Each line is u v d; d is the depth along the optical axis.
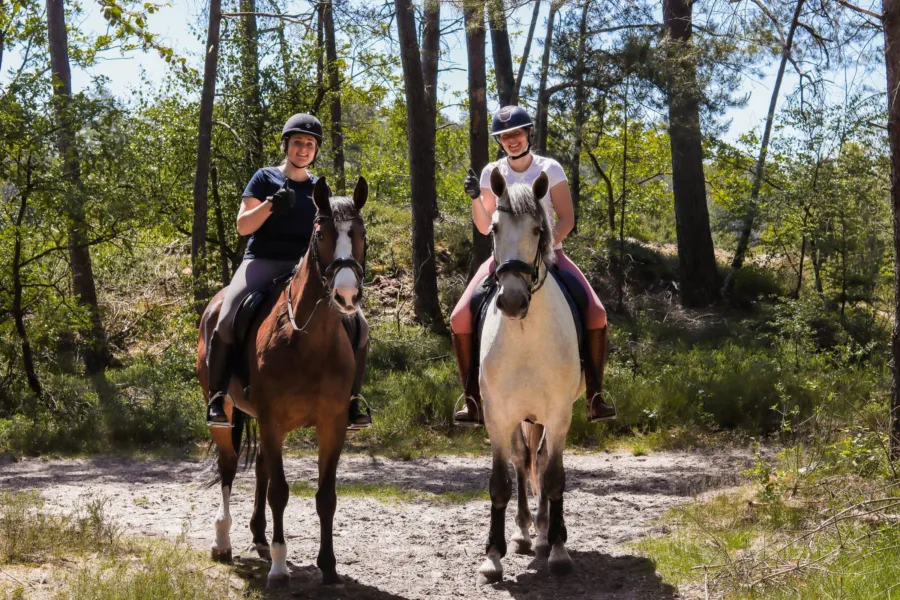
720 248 29.58
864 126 19.77
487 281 5.96
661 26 18.52
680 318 20.22
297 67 18.56
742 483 8.72
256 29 18.34
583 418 12.47
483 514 7.89
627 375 14.74
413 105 19.34
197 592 4.76
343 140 23.00
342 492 8.84
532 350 5.35
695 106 18.16
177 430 12.74
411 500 8.55
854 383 13.14
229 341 5.59
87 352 17.52
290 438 12.53
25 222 14.37
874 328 18.75
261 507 6.07
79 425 12.92
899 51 7.56
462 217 23.52
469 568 5.94
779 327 18.36
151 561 5.32
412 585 5.51
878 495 6.14
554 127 19.56
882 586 4.63
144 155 17.81
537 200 5.10
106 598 4.53
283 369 5.08
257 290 5.65
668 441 12.05
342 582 5.24
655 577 5.51
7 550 5.37
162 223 16.86
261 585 5.22
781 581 4.91
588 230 22.14
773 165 24.22
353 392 5.79
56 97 14.30
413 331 18.53
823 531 5.66
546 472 5.63
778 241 23.23
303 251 5.86
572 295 5.93
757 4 14.20
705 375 14.77
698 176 21.98
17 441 12.15
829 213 20.72
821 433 8.68
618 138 26.05
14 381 14.68
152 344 18.77
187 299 16.92
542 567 5.88
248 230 5.48
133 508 8.00
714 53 17.75
